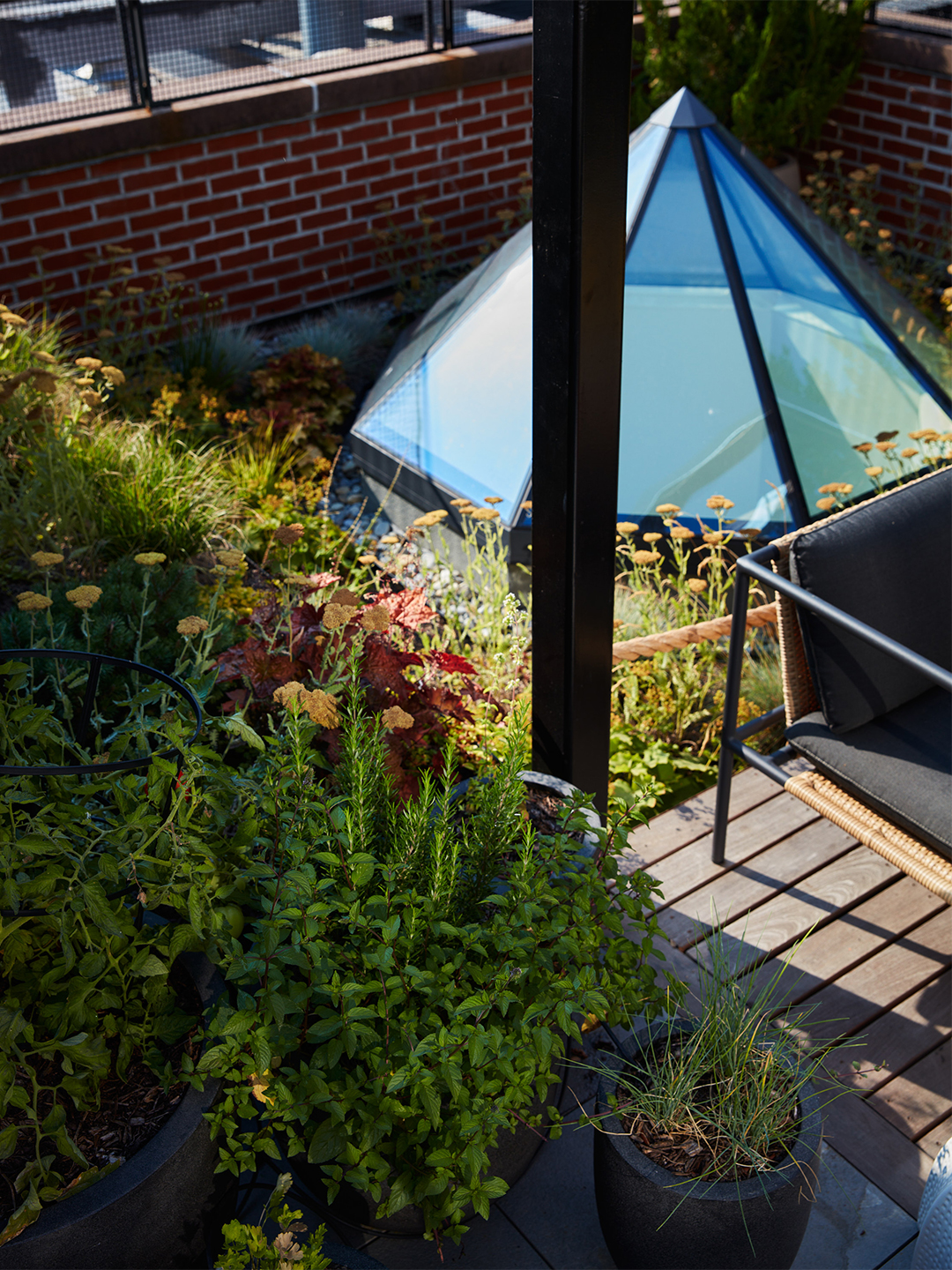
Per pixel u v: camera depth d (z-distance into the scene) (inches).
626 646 121.6
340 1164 71.6
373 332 230.2
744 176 173.8
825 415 161.9
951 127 246.1
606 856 80.1
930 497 107.1
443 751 99.4
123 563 130.6
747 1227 68.3
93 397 146.5
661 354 160.9
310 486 184.2
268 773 74.1
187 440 184.7
